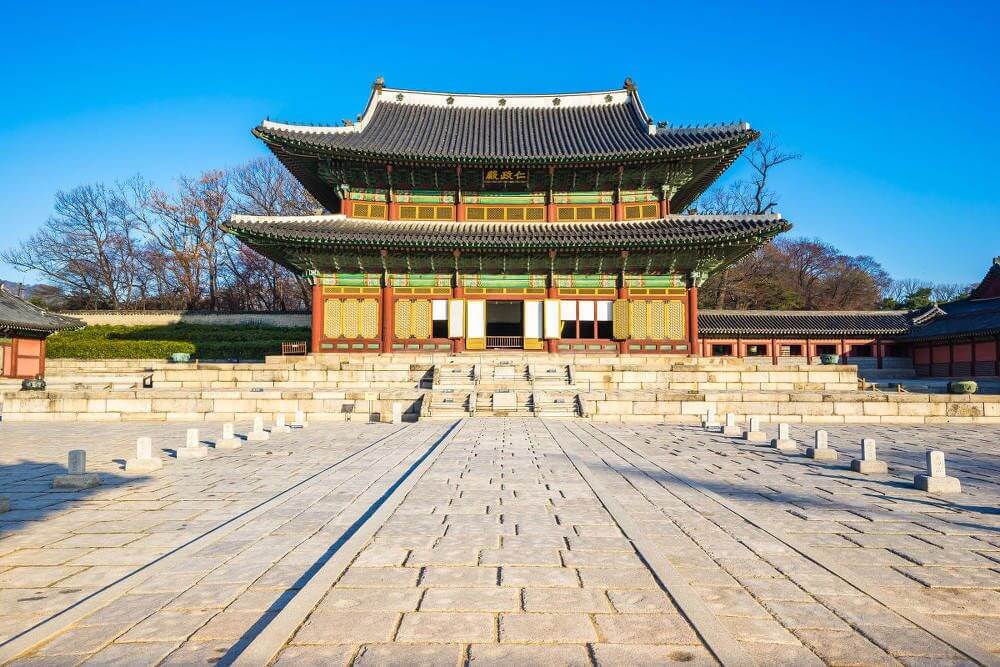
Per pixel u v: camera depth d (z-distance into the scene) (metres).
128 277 78.31
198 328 55.97
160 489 11.38
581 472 12.73
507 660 4.46
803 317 55.81
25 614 5.56
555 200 40.62
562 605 5.54
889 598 5.75
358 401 26.64
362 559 6.85
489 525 8.37
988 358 49.44
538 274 38.75
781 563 6.79
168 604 5.66
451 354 36.78
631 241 35.38
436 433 21.22
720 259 37.56
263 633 4.85
